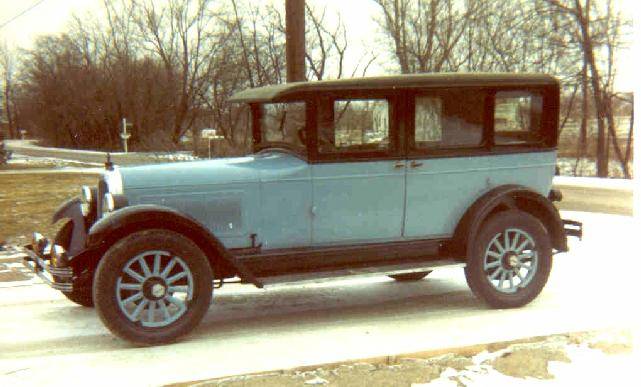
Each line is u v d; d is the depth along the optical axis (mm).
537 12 30734
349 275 5137
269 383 3854
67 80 70125
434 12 34844
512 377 3957
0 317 5668
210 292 4840
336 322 5391
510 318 5301
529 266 5719
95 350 4707
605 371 4008
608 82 30828
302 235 5285
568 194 17250
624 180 22484
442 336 4824
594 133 35438
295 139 5387
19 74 93688
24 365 4352
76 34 71438
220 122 47531
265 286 4934
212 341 4863
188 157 39500
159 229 4723
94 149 69125
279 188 5172
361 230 5430
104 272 4543
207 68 58812
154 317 4961
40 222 11109
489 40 35156
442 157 5523
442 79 5406
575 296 6004
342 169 5285
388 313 5664
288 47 9195
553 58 31172
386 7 35438
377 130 5348
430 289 6578
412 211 5520
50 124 73375
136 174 4988
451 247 5676
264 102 5801
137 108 64875
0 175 24422
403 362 4277
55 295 6477
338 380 3896
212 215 5059
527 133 5812
